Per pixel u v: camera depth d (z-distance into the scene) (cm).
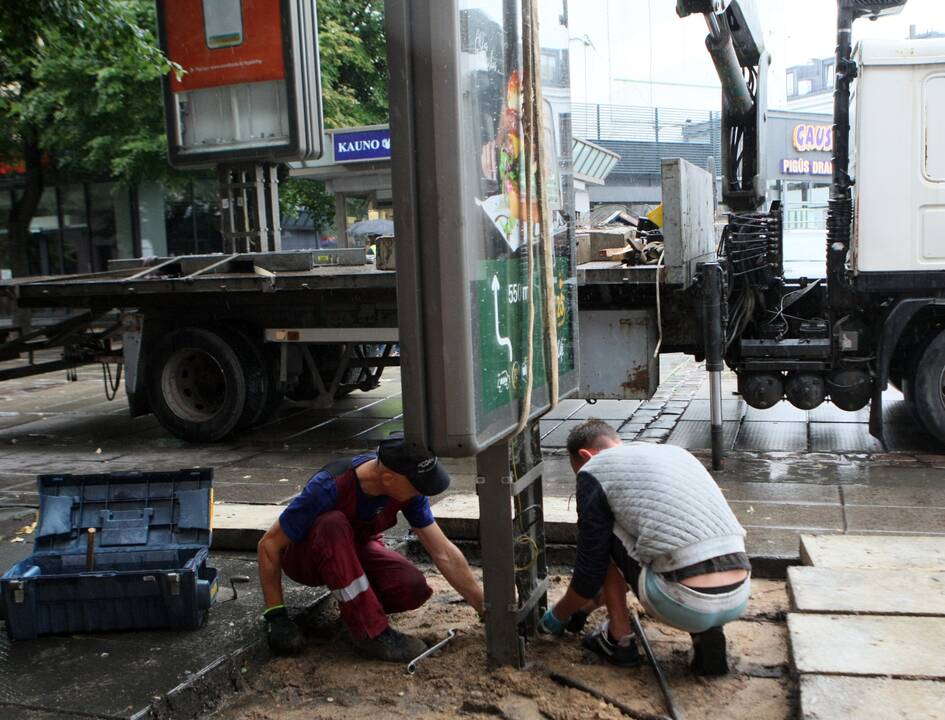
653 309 761
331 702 350
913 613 369
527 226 331
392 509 397
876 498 586
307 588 456
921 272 696
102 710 329
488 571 357
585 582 349
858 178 698
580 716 324
